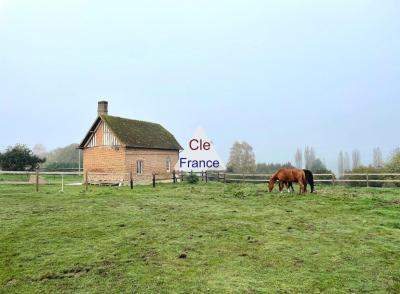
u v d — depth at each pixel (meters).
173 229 12.49
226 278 8.34
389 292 7.84
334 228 13.07
